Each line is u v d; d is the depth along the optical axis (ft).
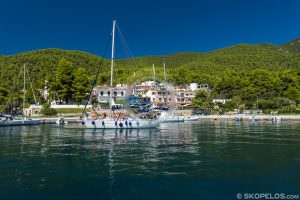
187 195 43.80
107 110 282.15
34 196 43.24
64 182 50.31
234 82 437.99
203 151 82.43
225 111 369.71
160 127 184.65
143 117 203.51
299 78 437.17
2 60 589.32
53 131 154.10
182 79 514.27
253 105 373.81
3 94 306.76
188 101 405.80
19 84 384.47
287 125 206.08
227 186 47.88
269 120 283.38
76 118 246.68
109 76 472.44
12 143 102.06
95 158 71.82
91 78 393.09
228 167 61.16
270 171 57.47
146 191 45.55
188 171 57.72
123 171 57.88
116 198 42.60
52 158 71.87
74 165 63.57
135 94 303.68
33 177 53.42
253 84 428.56
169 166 62.28
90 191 45.60
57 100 333.83
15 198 42.34
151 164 64.34
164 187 47.52
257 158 71.10
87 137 123.24
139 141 107.86
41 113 284.00
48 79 366.43
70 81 329.31
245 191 45.37
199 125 209.77
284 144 96.84
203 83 506.48
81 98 329.31
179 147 90.94
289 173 55.77
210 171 57.62
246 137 120.06
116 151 83.20
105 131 152.25
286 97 391.86
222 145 95.04
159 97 310.04
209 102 380.58
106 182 50.34
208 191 45.50
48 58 613.52
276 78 426.92
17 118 231.30
